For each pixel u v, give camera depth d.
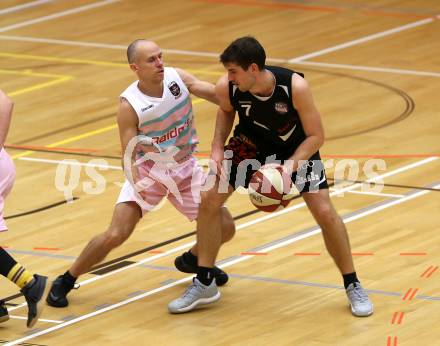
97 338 10.17
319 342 9.86
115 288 11.47
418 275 11.42
